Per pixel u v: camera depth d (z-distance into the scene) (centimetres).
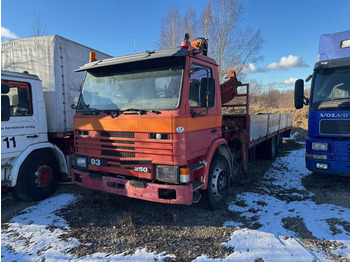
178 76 358
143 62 385
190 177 355
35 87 491
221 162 455
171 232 364
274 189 545
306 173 658
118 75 409
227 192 471
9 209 455
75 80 587
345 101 493
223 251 314
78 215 422
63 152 571
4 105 395
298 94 570
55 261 297
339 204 448
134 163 368
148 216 414
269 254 304
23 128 464
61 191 548
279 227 369
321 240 333
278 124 915
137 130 361
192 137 364
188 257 302
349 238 336
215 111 442
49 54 539
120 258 302
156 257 303
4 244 336
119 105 393
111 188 393
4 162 443
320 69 539
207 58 423
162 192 357
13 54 571
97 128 404
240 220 399
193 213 424
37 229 376
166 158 343
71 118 571
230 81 642
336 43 544
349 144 484
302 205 448
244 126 619
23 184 467
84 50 619
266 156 825
